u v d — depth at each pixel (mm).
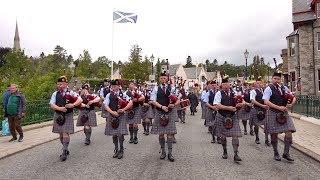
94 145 8867
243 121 11086
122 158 7152
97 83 38188
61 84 7059
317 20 23859
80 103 7066
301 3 25141
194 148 8391
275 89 6895
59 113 7035
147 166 6387
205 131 12016
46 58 60062
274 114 6863
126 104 7176
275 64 7711
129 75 41375
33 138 9734
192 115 20172
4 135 10273
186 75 79500
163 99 6988
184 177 5562
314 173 5828
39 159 7012
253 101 8977
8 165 6441
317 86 23922
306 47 24375
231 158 7137
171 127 6930
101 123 14586
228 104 6906
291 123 6777
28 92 17469
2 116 11688
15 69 37781
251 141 9641
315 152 7445
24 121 12375
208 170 6047
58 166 6363
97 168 6211
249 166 6375
